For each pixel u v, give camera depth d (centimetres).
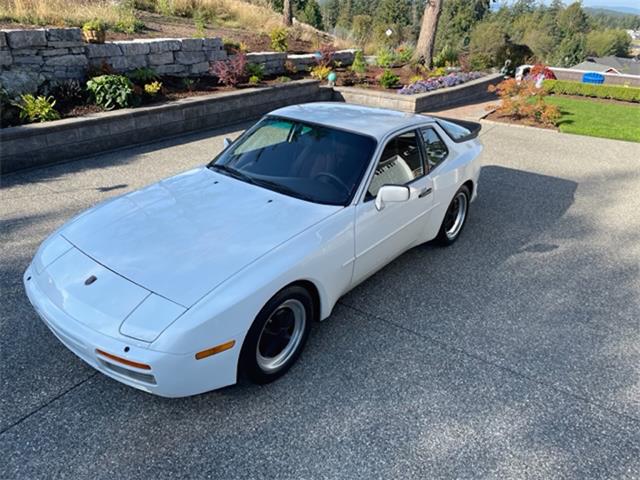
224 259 275
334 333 361
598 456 267
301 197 346
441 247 520
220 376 260
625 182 770
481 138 1040
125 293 255
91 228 315
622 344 367
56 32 827
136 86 894
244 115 1069
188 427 270
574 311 408
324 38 2045
